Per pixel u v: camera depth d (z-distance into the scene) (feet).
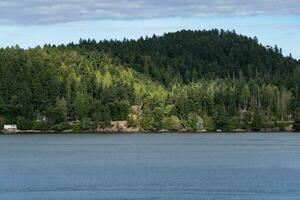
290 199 298.97
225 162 493.77
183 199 299.79
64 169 431.43
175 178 376.07
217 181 361.71
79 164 473.26
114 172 410.31
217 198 302.25
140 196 306.76
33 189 327.06
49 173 403.54
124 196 306.35
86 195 308.40
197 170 425.28
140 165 464.65
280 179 369.71
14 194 310.65
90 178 374.02
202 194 313.94
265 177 380.58
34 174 396.78
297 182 356.18
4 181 358.43
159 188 333.01
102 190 324.80
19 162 494.18
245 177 381.60
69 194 311.06
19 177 379.14
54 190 323.57
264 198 301.43
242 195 311.06
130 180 364.79
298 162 492.13
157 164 473.67
